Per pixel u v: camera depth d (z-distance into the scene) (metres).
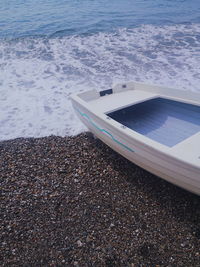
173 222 1.89
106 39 6.87
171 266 1.61
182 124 2.56
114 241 1.78
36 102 3.87
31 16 9.55
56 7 11.45
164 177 2.05
